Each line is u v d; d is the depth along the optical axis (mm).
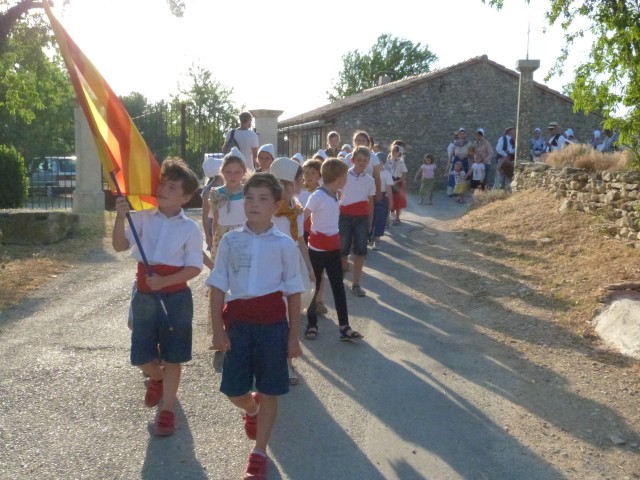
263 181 3801
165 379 4301
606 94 7527
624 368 5434
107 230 12461
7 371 5234
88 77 4215
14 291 7711
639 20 7039
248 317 3773
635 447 4203
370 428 4457
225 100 30000
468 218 13000
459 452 4145
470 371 5516
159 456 3992
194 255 4238
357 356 5871
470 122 25812
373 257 10500
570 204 10594
